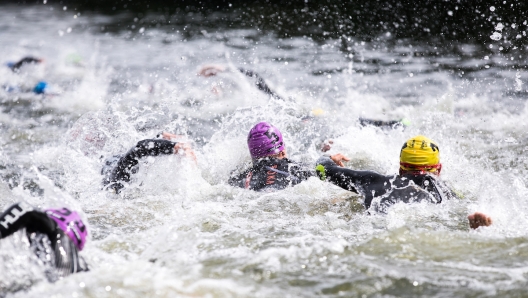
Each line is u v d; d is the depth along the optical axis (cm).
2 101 2020
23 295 614
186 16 4331
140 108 1888
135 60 2845
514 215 888
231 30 3725
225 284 657
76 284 637
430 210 904
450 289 641
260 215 940
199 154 1274
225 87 1966
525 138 1459
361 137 1407
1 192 1092
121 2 5081
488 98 1923
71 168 1202
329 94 2056
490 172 1174
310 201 999
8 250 649
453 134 1506
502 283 653
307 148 1401
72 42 3484
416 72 2436
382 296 631
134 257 755
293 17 3928
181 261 731
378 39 3238
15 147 1476
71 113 1862
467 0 3438
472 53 2786
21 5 5344
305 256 739
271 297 627
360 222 891
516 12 3228
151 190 1061
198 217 923
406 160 943
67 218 679
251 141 1091
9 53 3091
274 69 2547
